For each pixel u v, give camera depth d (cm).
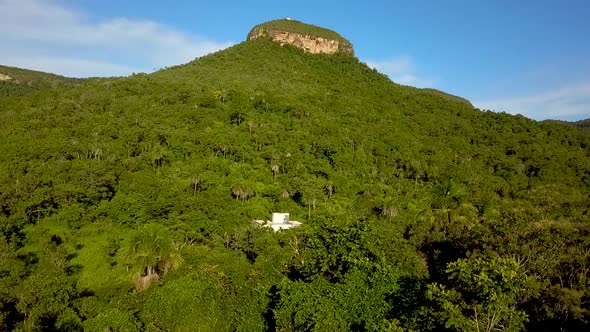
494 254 3075
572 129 10194
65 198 5131
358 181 7225
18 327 2331
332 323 1905
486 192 6531
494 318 1678
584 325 2277
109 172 5844
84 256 4212
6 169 5494
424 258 3931
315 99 10112
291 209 6012
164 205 5044
